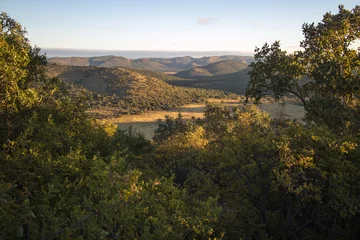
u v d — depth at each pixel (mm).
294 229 9219
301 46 14180
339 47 12945
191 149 16000
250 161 8969
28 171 6219
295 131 8789
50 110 10406
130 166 9594
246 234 8875
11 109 8383
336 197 7348
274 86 14195
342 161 7742
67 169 6480
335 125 12070
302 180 7992
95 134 11133
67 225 4738
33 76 11234
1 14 10453
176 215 6090
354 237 8547
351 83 12617
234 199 9461
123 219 4934
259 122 15391
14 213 4254
